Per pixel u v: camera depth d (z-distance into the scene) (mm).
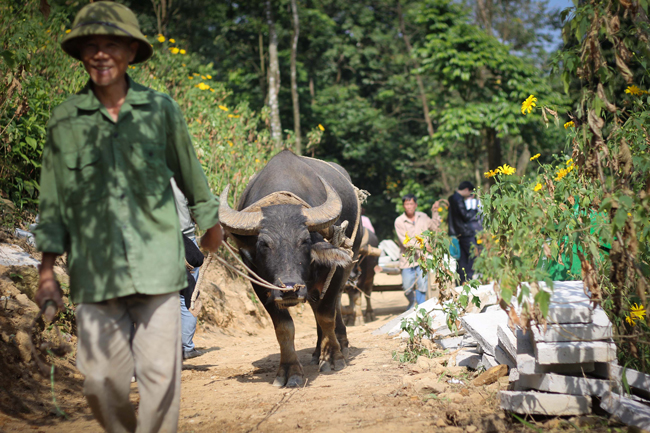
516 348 3477
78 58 2754
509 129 16406
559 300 3432
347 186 6211
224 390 4555
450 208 10422
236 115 11578
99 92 2668
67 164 2561
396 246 13086
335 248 4484
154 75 11570
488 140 17781
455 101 18656
